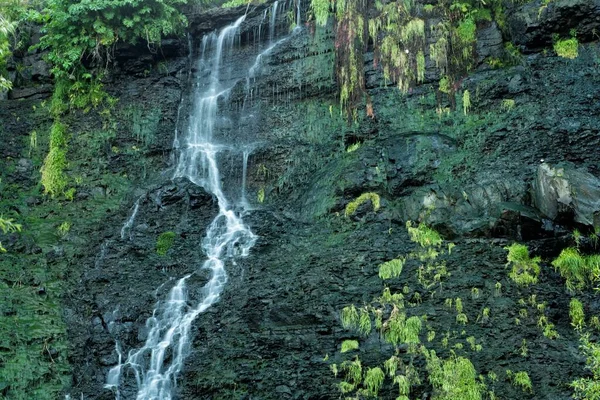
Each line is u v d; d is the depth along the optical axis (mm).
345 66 13266
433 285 9695
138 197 12945
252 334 9648
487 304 9312
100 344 10055
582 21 12047
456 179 11445
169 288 10797
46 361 9852
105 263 11453
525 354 8648
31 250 11680
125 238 11938
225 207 12805
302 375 8945
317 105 13562
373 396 8562
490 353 8727
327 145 13023
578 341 8711
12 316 10391
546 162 11125
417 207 10883
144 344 10055
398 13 13141
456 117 12281
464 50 12727
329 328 9422
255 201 12938
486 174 11312
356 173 11750
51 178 13141
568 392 8180
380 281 9953
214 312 10148
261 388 8953
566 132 11289
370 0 13578
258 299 10141
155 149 13930
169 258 11523
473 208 10602
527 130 11609
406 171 11805
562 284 9375
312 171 12859
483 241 10141
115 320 10359
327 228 11359
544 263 9656
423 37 12891
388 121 12711
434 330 9102
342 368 8844
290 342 9367
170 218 12297
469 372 8492
